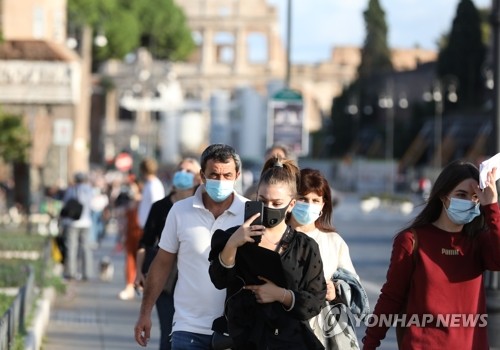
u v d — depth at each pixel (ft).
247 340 53.06
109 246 247.70
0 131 249.14
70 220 161.27
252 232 51.67
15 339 84.28
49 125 326.03
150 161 111.75
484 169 52.54
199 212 59.62
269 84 424.87
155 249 81.56
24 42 309.83
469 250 53.47
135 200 135.74
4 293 121.60
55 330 112.98
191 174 79.77
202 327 59.11
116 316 124.88
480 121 646.33
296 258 52.75
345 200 535.19
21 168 317.01
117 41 636.07
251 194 80.18
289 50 232.32
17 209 308.19
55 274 152.97
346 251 60.95
